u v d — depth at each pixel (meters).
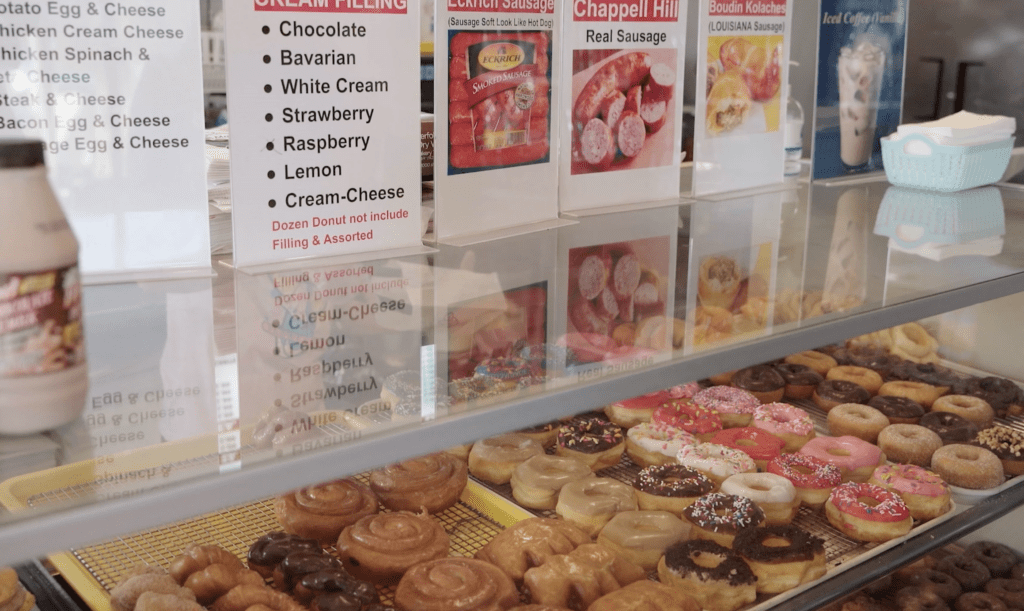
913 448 1.71
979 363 2.06
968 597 1.46
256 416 0.71
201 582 1.09
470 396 0.77
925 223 1.58
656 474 1.50
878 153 2.12
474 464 1.47
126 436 0.66
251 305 0.98
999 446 1.72
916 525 1.52
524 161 1.39
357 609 1.09
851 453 1.67
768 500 1.45
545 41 1.37
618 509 1.38
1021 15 2.11
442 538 1.25
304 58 1.09
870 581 1.36
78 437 0.65
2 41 0.91
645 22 1.53
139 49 0.99
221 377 0.78
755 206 1.68
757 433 1.69
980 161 1.92
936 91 2.31
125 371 0.77
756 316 1.02
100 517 0.58
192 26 1.02
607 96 1.51
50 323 0.64
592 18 1.45
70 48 0.95
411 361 0.84
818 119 1.98
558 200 1.50
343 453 0.68
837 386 1.93
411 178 1.22
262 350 0.85
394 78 1.17
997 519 1.58
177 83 1.02
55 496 0.58
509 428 0.78
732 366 0.93
